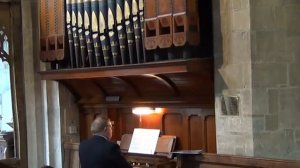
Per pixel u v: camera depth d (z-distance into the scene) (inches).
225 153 239.3
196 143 272.4
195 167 233.6
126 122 312.8
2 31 327.6
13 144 333.7
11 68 330.3
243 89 232.1
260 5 231.5
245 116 231.5
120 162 203.2
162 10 243.1
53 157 328.5
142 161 266.7
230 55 236.5
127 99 303.0
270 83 232.4
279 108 233.9
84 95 328.5
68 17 296.7
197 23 237.6
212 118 263.7
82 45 290.8
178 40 236.2
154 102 287.4
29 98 332.2
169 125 286.7
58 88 325.4
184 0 233.9
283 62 234.7
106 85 309.3
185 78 261.3
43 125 332.8
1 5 327.0
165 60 249.3
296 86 236.8
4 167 243.9
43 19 310.7
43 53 312.2
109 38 276.7
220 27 239.9
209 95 259.8
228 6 236.7
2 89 332.8
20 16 332.5
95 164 202.2
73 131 330.0
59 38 300.7
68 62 304.5
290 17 236.1
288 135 235.0
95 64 288.4
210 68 245.3
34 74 333.1
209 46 251.3
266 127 231.3
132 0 263.0
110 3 274.1
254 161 209.6
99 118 210.8
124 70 267.0
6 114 334.6
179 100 273.7
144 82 286.5
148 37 250.7
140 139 281.7
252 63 229.5
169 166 258.1
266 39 232.1
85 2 286.2
